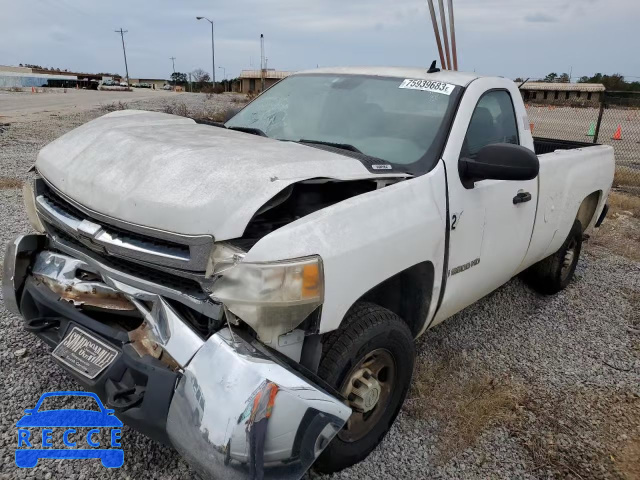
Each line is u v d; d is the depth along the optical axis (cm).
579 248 535
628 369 402
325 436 218
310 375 224
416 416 320
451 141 317
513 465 291
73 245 268
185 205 223
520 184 376
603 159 527
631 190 1139
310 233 223
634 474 291
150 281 234
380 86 370
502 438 311
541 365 397
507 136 386
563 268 520
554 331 455
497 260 368
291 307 215
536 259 453
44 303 266
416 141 321
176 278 230
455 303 337
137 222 231
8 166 968
